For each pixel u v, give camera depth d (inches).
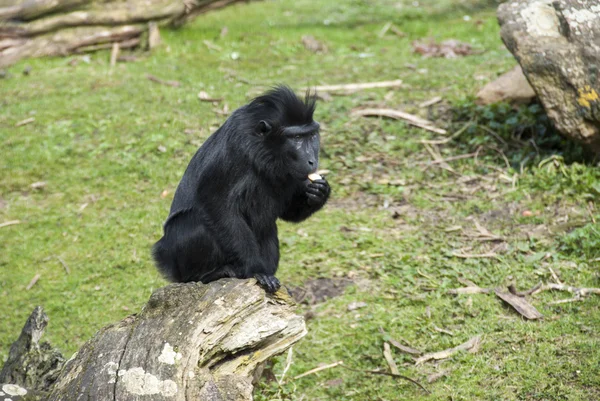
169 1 988.6
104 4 962.1
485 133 675.4
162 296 325.1
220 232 393.4
